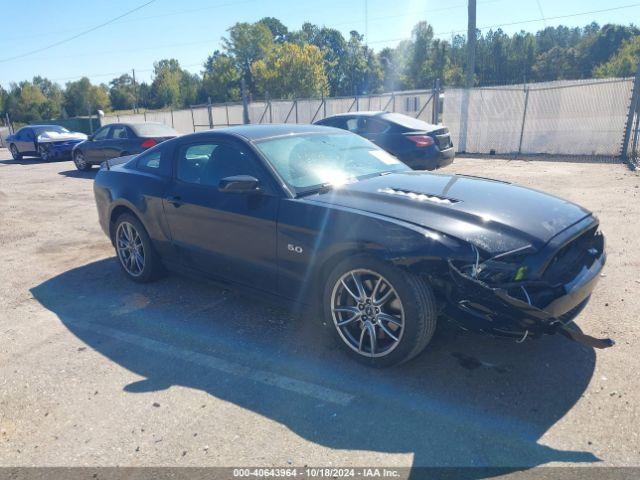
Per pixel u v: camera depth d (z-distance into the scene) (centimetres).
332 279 335
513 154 1554
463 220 312
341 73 9588
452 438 263
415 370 327
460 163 1387
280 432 274
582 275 315
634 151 1339
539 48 10362
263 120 2438
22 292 506
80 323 424
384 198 346
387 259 301
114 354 367
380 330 328
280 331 394
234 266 405
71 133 1977
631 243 571
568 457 245
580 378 310
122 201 494
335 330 344
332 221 334
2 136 3491
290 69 5847
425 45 8238
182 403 304
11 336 405
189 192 432
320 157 420
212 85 8288
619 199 802
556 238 304
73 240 706
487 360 335
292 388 315
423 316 300
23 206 971
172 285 504
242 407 297
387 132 1031
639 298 422
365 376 324
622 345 347
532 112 1510
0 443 274
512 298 272
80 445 270
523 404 288
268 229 368
